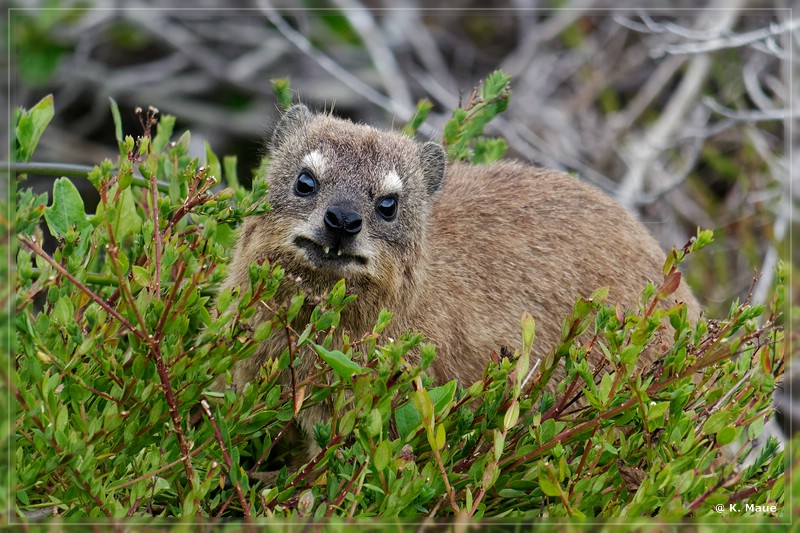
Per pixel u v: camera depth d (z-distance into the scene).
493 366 8.39
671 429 8.41
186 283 8.51
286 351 8.38
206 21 21.34
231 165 12.49
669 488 8.12
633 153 18.64
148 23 20.88
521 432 8.92
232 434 8.40
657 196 16.94
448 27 23.02
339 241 9.77
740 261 17.62
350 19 20.28
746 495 8.44
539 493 8.75
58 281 8.59
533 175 12.55
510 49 22.97
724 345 8.69
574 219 11.98
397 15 21.81
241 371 10.59
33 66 20.02
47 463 7.75
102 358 8.15
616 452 8.21
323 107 14.77
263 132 11.68
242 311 8.27
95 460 7.84
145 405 8.30
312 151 10.29
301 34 20.34
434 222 11.65
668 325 11.17
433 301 11.01
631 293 11.64
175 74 21.19
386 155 10.45
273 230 10.12
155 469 8.12
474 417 8.77
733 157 19.83
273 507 8.27
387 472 7.90
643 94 19.73
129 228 9.12
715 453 8.29
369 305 10.36
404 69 21.62
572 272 11.62
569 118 20.25
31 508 8.12
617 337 8.12
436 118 18.41
